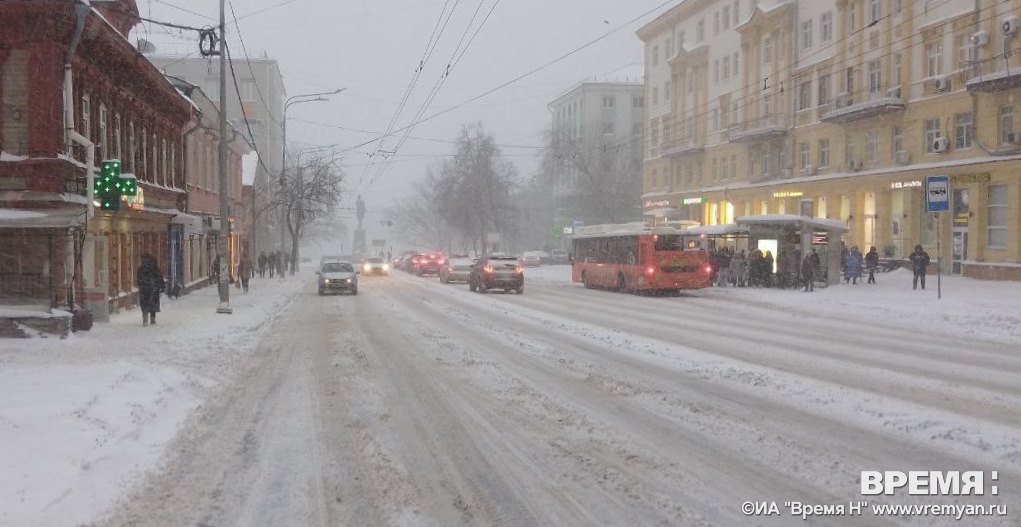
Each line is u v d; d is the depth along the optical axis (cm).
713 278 3672
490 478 659
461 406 953
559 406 948
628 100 9306
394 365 1289
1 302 1795
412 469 688
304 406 965
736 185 5291
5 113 1762
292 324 2038
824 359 1366
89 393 978
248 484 648
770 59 4900
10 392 984
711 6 5653
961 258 3491
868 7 4022
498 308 2533
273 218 7031
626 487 632
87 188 1784
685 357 1365
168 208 2859
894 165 3853
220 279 2245
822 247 3284
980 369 1269
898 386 1090
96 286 2014
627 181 7269
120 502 597
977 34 3278
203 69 7581
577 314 2311
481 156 7338
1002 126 3253
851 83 4131
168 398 1004
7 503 573
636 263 3281
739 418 877
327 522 559
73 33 1780
